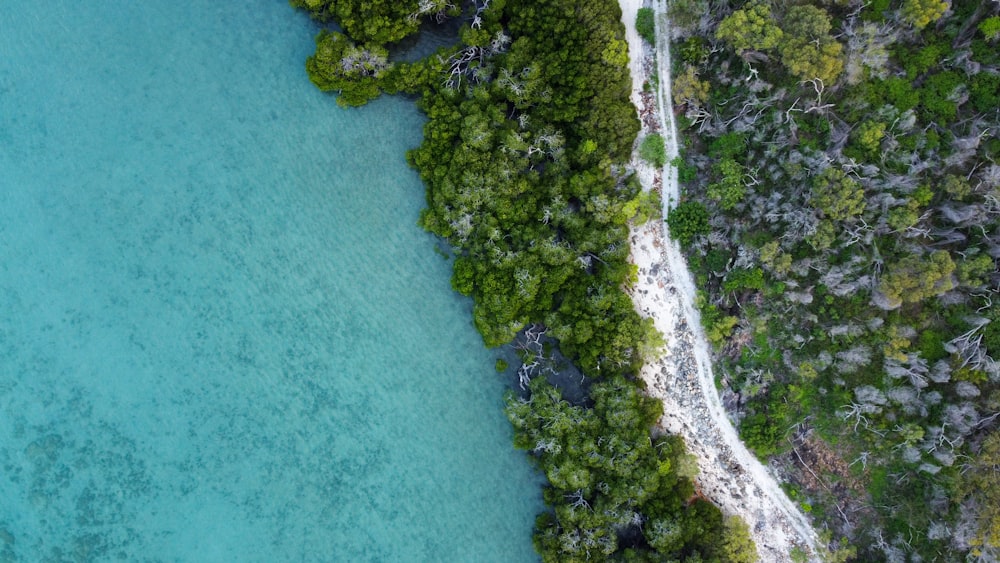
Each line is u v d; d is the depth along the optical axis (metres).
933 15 36.78
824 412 40.59
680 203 41.94
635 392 40.19
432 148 41.31
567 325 40.31
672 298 42.03
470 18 42.50
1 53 43.66
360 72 41.88
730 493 42.09
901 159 38.19
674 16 40.09
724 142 40.34
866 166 38.12
